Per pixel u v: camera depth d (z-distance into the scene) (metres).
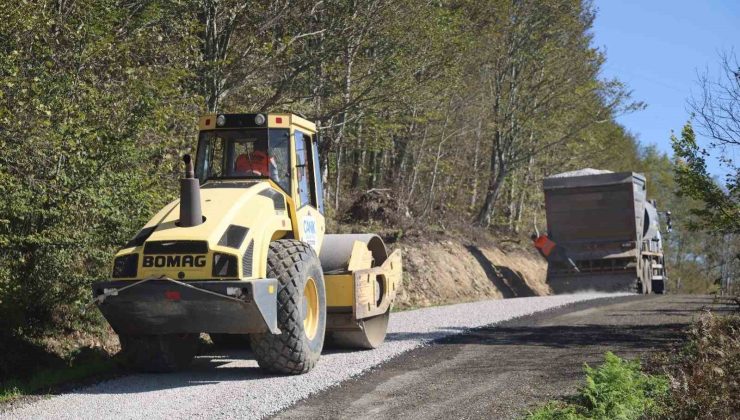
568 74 38.44
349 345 12.38
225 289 9.23
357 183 33.09
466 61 28.17
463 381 9.58
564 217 27.92
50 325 11.84
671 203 74.69
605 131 47.81
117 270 9.62
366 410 8.16
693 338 11.93
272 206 10.47
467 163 38.00
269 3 19.92
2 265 11.09
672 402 8.22
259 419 7.79
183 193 9.72
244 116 10.99
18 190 10.60
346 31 21.14
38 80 10.30
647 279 29.36
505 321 16.48
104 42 11.98
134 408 8.27
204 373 10.42
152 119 12.30
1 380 9.91
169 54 13.91
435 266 27.97
